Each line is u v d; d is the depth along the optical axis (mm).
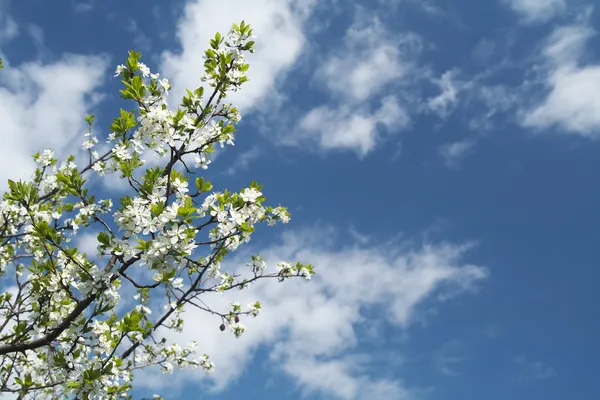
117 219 4625
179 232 4574
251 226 5238
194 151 5652
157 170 5008
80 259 5473
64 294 5742
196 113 5973
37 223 5387
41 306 5688
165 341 8688
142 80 5559
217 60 6234
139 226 4637
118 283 6180
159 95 5766
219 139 5859
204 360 9234
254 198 5422
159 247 4523
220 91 6188
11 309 6543
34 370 7297
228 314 8727
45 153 8914
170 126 5434
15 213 7758
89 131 8078
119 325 5164
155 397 7758
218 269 6148
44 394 6441
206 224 5113
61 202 8820
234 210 5219
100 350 5562
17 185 5309
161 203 4637
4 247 7836
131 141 5379
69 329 5625
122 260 4793
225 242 5477
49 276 5621
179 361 8953
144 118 5383
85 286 4820
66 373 5109
